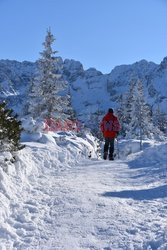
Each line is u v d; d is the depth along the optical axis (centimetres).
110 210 656
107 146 1562
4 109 974
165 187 841
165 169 1066
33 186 823
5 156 823
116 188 841
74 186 842
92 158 1504
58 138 1508
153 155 1373
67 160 1263
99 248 495
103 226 576
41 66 3516
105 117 1560
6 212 600
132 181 940
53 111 3412
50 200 717
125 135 5359
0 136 861
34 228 566
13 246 499
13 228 555
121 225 579
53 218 617
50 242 516
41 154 1165
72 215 630
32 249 490
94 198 729
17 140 930
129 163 1292
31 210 645
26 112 4509
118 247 495
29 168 935
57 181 905
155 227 565
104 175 1021
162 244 484
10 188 711
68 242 516
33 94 3475
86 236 539
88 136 1977
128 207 680
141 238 522
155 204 704
